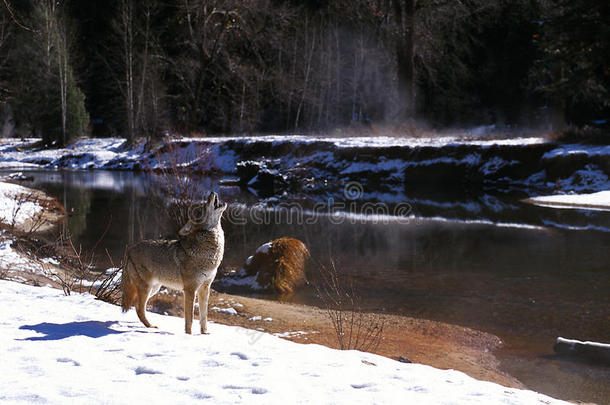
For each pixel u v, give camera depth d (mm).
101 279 11172
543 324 9312
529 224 20875
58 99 61125
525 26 52125
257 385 4176
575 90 35375
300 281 12242
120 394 3803
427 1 44062
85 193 29141
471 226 20547
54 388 3863
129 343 5391
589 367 7293
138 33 59406
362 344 7754
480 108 57125
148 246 6320
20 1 64375
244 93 59438
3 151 59625
